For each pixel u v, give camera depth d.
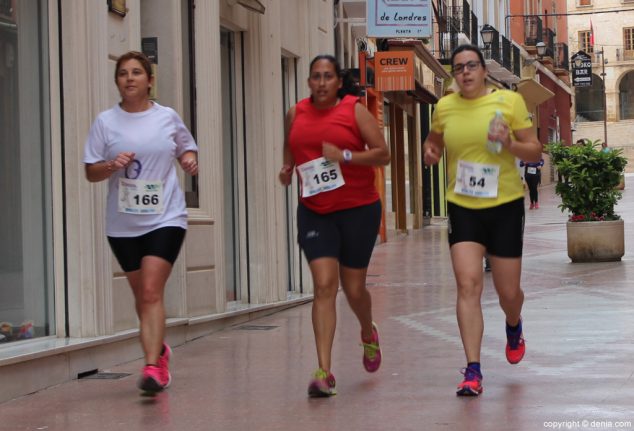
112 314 18.70
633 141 193.00
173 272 21.80
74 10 18.28
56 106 18.34
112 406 14.90
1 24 17.38
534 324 22.34
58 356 16.77
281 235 28.67
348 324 23.84
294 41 31.30
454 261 15.24
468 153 15.15
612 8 195.50
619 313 23.75
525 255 42.25
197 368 18.27
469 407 14.06
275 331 23.39
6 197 17.39
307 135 15.41
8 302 17.34
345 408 14.32
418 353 19.14
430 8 43.88
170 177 15.77
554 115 139.12
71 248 18.25
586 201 37.84
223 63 27.50
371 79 51.16
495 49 95.75
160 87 22.17
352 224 15.48
